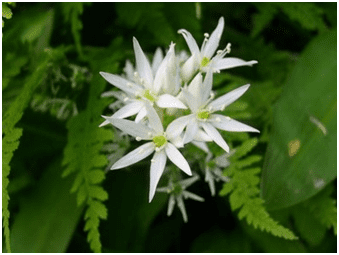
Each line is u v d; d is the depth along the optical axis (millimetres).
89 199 127
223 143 116
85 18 170
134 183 155
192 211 165
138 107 118
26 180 150
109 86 154
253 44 174
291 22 182
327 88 139
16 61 152
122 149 143
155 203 150
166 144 117
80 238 154
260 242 154
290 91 143
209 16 175
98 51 156
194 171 151
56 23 164
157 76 121
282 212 150
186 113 124
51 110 148
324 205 140
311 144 135
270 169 135
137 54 122
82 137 135
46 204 142
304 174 133
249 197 135
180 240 164
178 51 156
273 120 142
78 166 131
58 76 148
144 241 152
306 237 149
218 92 154
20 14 165
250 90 156
